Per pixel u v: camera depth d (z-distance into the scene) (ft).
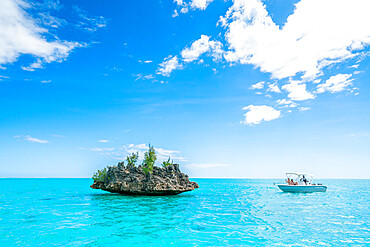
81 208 94.84
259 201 128.88
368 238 53.42
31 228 61.26
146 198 127.65
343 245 48.21
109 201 116.16
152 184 131.13
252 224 67.51
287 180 175.94
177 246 46.96
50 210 90.58
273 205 111.55
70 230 59.11
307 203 119.85
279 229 61.57
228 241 50.44
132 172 146.41
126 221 69.82
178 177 150.20
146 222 68.69
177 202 116.16
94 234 55.47
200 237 53.42
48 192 190.90
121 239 51.65
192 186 149.38
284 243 49.32
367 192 214.90
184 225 65.46
